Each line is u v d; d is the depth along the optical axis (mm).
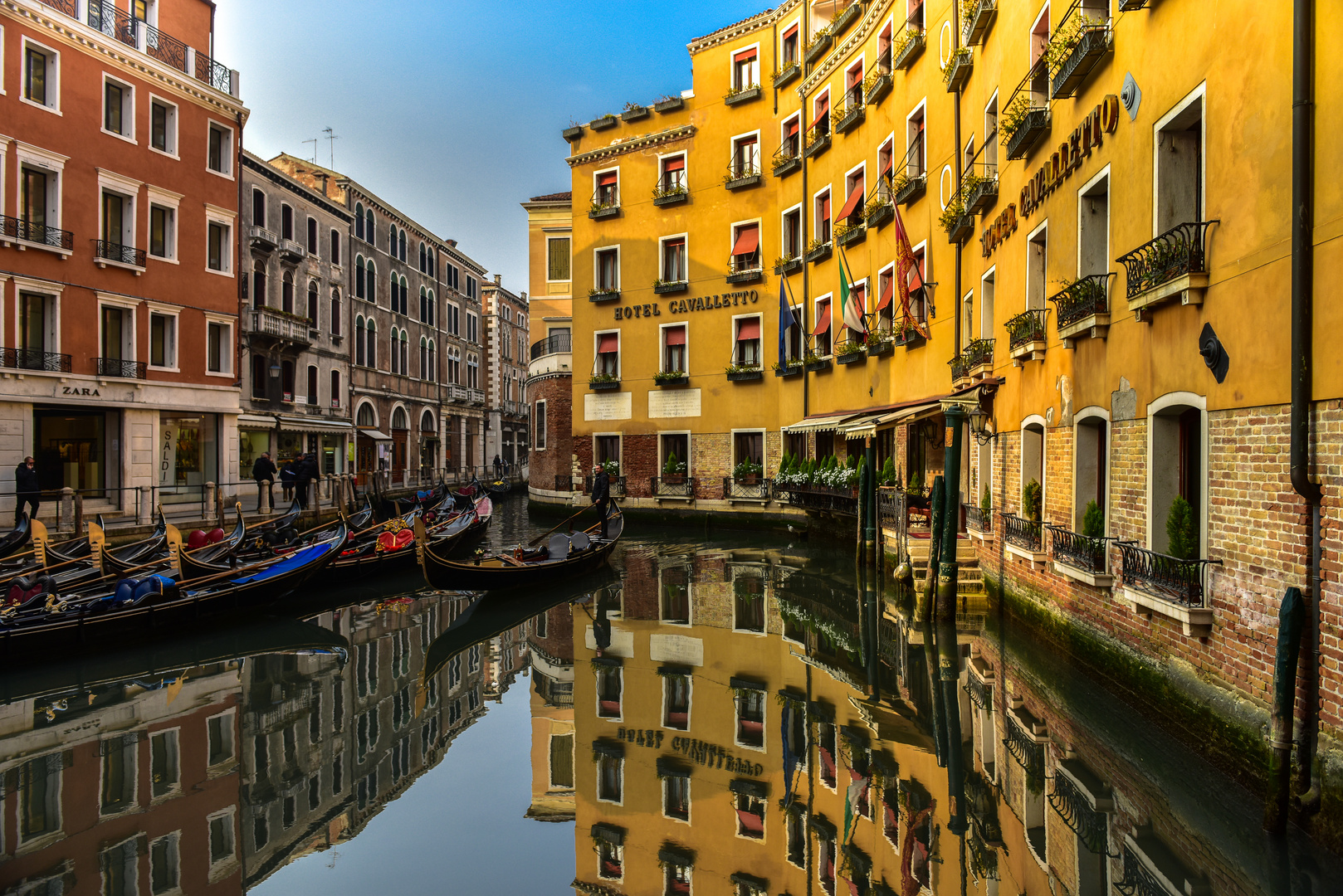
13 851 5160
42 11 16656
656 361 22859
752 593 13078
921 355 14570
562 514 24594
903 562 12133
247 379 24312
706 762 6594
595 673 9031
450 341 40594
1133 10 6453
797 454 20078
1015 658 8906
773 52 21078
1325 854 4129
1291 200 4535
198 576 10938
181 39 20594
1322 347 4293
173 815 5746
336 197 30609
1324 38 4309
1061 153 8289
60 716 7715
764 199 21172
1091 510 7230
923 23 14484
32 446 16484
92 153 17719
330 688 8625
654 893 4691
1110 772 5945
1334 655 4168
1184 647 5633
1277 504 4664
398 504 19844
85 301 17484
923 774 6191
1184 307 5762
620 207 23438
